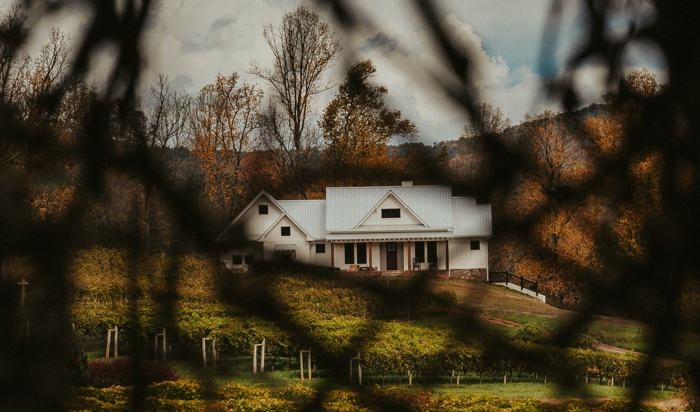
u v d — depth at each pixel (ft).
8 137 2.30
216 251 2.38
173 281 2.37
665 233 2.39
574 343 2.37
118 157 2.37
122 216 2.38
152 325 2.39
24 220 2.26
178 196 2.38
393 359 54.90
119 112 2.42
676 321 2.39
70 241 2.31
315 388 2.40
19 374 2.25
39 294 2.26
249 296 2.34
